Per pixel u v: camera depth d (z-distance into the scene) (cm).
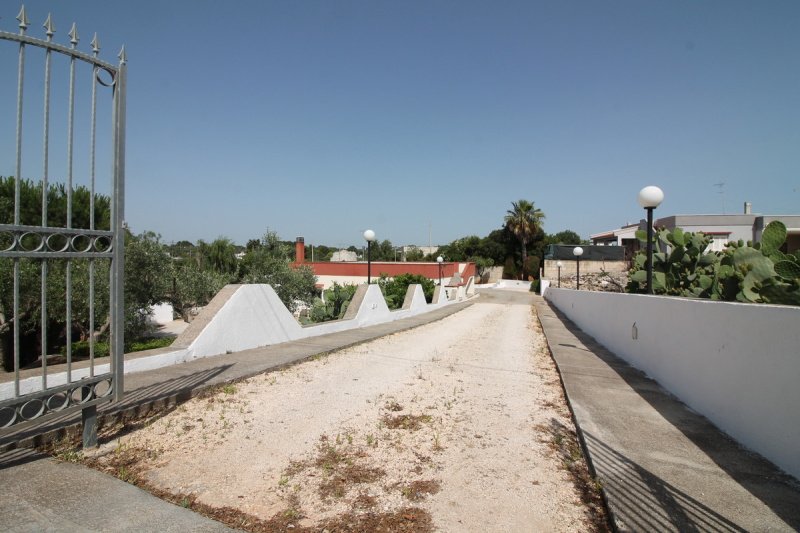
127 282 1028
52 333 991
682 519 300
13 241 304
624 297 951
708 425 499
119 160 378
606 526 309
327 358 846
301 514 308
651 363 748
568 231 7406
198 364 697
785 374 380
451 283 3328
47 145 322
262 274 1577
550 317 2012
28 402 327
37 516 280
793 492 341
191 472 361
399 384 679
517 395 650
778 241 739
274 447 418
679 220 2942
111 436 417
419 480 367
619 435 461
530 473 389
